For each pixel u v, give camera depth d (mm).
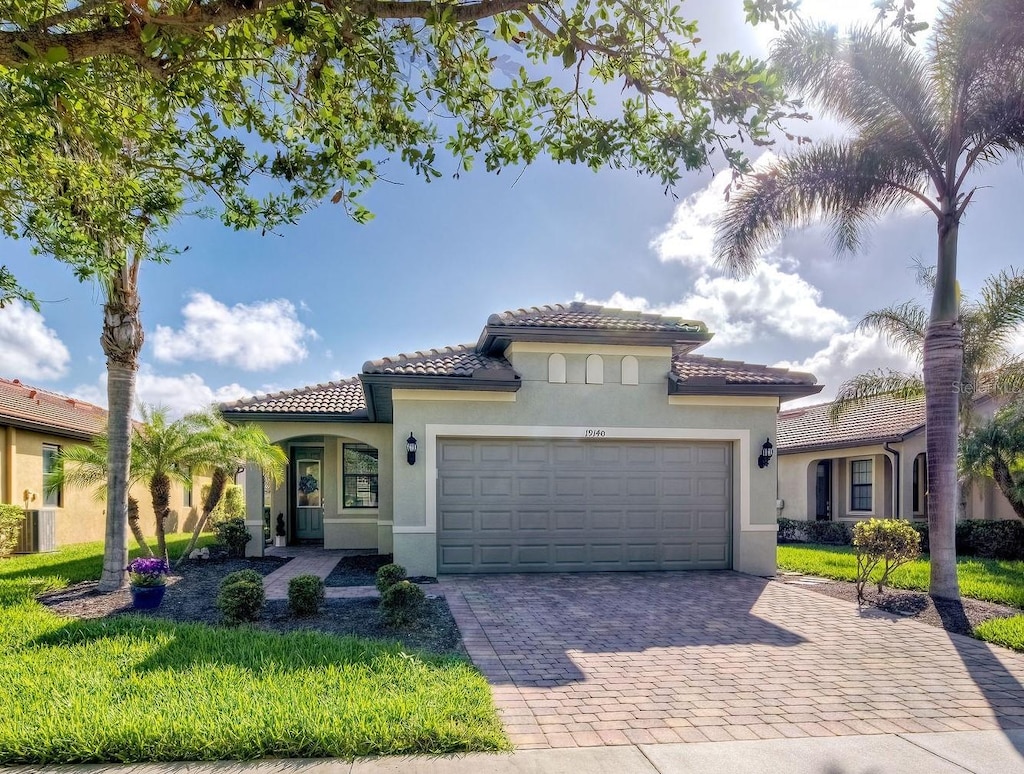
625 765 4398
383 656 6336
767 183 11820
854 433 21109
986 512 19281
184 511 25734
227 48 5328
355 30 4383
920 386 14797
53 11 5043
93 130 5578
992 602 9961
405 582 8148
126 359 10500
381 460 16141
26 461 17094
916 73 10469
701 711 5438
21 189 6770
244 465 15039
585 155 5656
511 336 12281
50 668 5930
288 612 8656
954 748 4762
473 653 7008
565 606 9445
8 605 8719
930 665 6793
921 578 11953
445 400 12219
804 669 6613
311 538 19281
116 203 7004
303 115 6219
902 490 18875
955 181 10680
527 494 12602
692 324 13266
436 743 4582
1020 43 9625
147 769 4219
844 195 11312
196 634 7102
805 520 22312
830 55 10523
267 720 4699
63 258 7523
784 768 4395
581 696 5754
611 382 12805
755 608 9484
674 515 13062
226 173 6305
